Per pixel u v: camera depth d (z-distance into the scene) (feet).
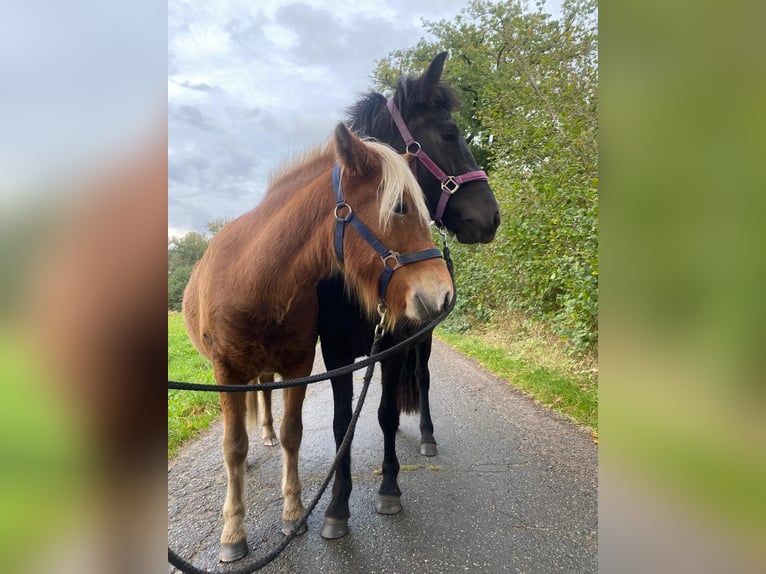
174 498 9.23
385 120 9.41
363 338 8.15
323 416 14.38
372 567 6.75
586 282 13.09
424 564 6.73
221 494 9.32
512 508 8.16
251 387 4.91
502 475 9.48
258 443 12.41
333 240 6.40
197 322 8.85
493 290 25.21
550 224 16.14
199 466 10.87
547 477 9.30
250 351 7.18
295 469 8.16
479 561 6.72
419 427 12.72
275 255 6.71
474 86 53.21
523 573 6.42
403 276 6.00
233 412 7.38
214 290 7.25
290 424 7.94
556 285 16.34
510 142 18.74
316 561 6.97
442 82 9.37
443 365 20.83
